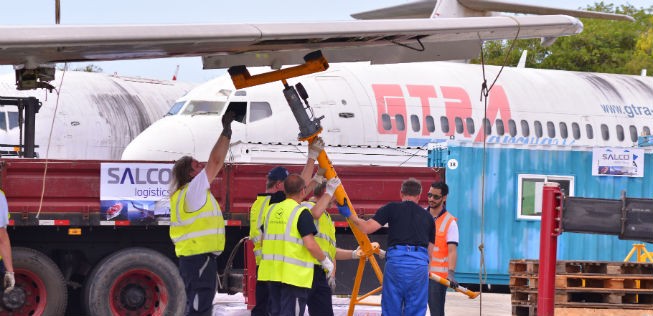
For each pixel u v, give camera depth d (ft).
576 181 73.92
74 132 116.78
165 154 89.30
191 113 94.17
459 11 117.50
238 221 52.85
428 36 33.17
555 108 113.29
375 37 32.55
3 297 49.67
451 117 104.58
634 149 74.54
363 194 55.11
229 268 50.57
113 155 120.26
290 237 37.04
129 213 51.24
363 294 54.65
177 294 51.24
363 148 86.12
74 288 53.47
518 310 52.95
